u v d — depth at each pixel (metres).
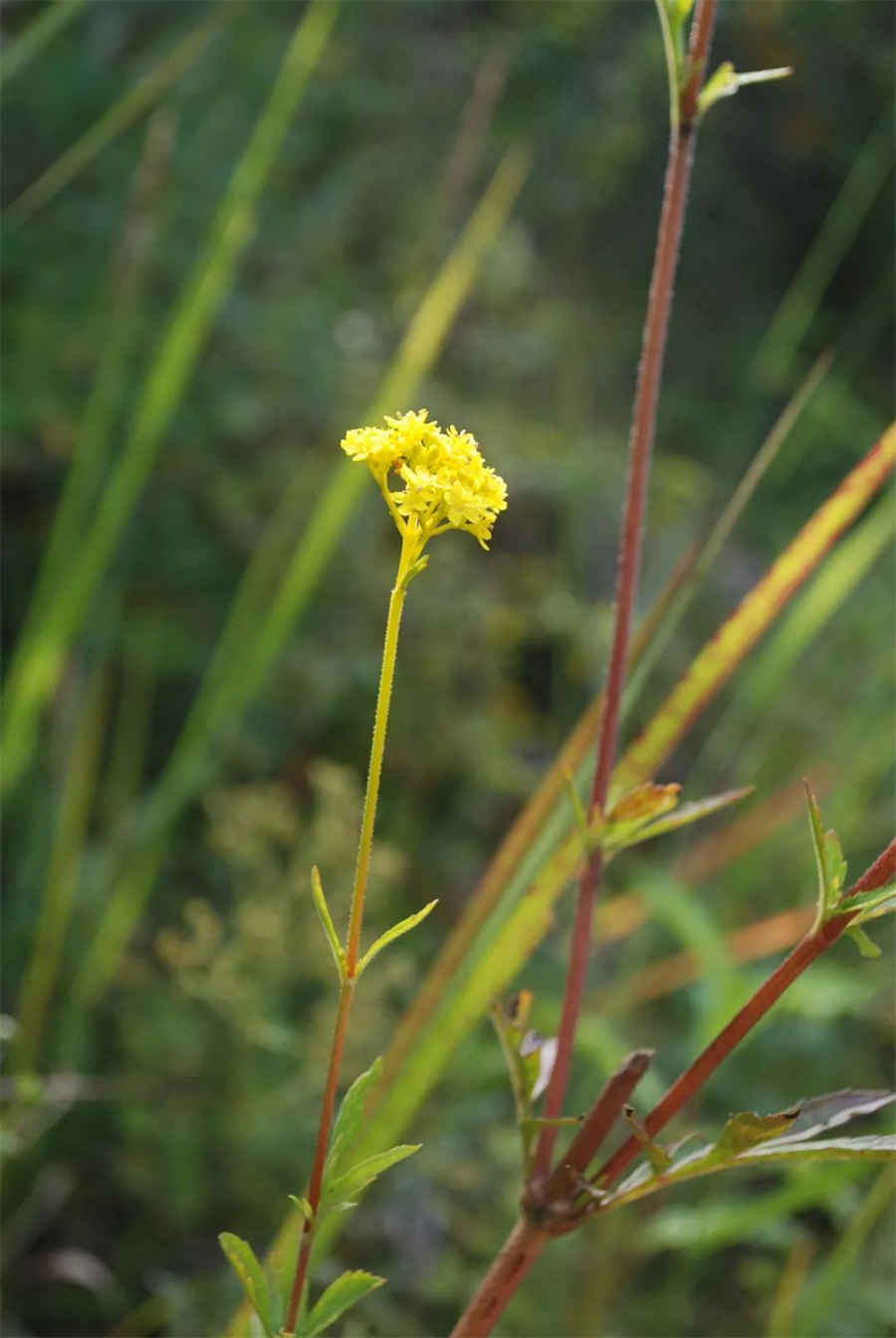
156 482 1.80
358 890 0.52
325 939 1.31
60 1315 1.26
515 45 2.63
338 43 2.29
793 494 2.62
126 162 1.87
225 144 1.96
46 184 1.00
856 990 1.11
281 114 1.02
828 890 0.54
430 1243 1.31
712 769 1.60
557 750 2.11
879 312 2.98
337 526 1.02
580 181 2.76
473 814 1.89
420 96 2.50
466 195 2.53
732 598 2.34
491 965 0.69
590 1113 0.56
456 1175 1.31
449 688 1.94
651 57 2.78
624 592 0.62
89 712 1.29
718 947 1.00
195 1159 1.28
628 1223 1.15
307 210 2.14
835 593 1.12
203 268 1.00
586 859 0.61
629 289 3.08
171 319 1.79
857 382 3.03
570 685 2.14
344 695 1.85
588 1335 1.14
